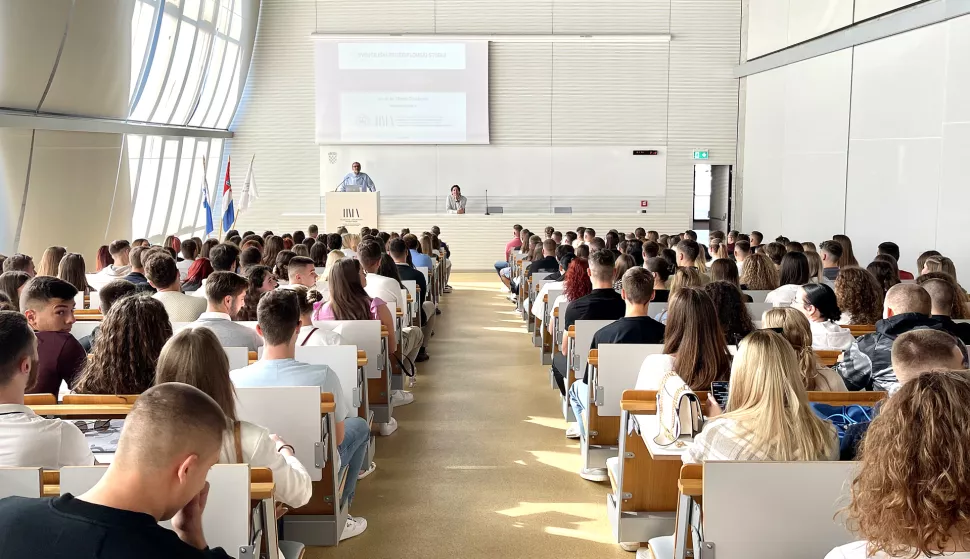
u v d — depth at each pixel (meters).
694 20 16.78
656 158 17.00
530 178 16.94
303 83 16.67
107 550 1.45
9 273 4.78
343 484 3.95
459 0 16.56
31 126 8.28
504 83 16.75
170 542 1.51
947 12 9.77
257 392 3.30
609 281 5.57
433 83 16.56
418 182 16.84
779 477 2.34
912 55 10.70
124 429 1.57
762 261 6.71
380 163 16.81
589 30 16.72
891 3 11.16
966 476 1.42
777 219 15.20
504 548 3.84
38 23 7.79
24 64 7.83
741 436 2.56
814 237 13.66
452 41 16.47
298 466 2.87
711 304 3.41
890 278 6.19
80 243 9.77
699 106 16.97
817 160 13.55
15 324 2.45
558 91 16.78
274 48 16.61
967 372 1.56
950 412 1.46
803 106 14.02
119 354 3.07
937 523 1.44
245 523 2.28
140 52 11.34
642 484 3.71
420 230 15.95
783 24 14.77
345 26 16.58
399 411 6.29
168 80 13.09
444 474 4.88
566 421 5.99
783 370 2.58
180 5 12.27
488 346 8.88
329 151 16.75
